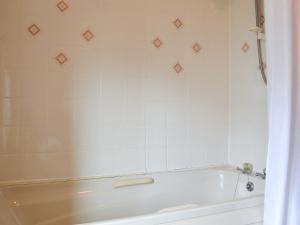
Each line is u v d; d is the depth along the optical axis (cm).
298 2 110
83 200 157
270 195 114
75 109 161
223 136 199
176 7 184
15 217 122
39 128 154
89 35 163
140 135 176
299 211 111
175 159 186
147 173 178
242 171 182
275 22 113
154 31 178
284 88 111
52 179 157
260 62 170
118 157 171
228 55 199
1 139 148
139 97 175
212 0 195
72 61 160
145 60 176
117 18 169
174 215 112
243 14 188
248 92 185
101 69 166
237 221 122
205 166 195
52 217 150
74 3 160
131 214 166
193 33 189
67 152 160
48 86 155
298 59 110
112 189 163
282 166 111
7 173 149
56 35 156
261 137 176
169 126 184
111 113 169
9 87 148
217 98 197
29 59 152
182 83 187
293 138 111
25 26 151
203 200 185
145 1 176
